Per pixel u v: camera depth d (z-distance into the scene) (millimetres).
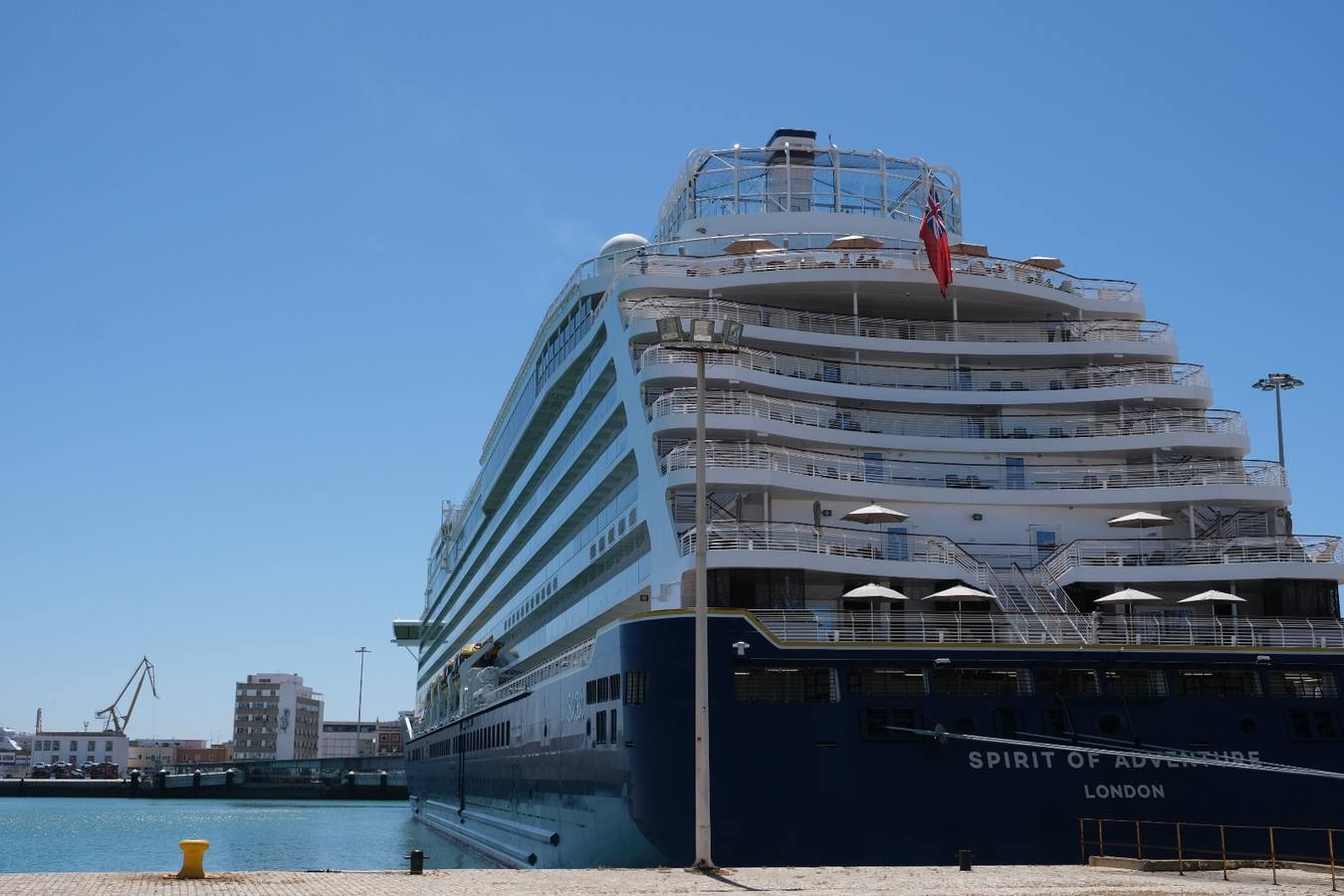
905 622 39625
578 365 57688
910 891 25922
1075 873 30266
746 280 49875
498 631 81188
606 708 39000
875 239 54531
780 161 61562
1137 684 36719
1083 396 47906
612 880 28266
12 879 26812
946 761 35156
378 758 173875
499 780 59000
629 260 55562
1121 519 43344
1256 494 44406
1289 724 36719
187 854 28172
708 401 44094
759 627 35812
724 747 34875
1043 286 51938
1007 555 44625
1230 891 26484
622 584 47750
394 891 26016
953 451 45969
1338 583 42156
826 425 46219
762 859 34281
